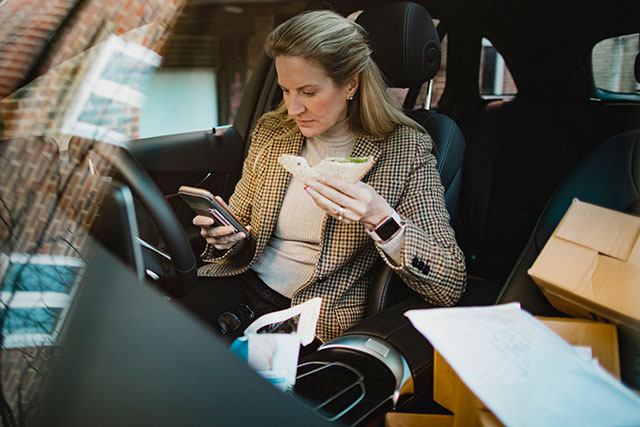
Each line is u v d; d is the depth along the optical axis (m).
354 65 1.19
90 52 1.06
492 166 2.05
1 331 0.73
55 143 0.93
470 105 2.20
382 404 0.84
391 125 1.34
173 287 1.08
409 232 1.13
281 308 1.38
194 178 1.93
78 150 0.94
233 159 2.03
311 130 1.26
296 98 1.20
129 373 0.74
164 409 0.71
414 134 1.34
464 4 2.00
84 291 0.81
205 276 1.44
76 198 0.87
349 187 1.04
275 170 1.39
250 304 1.43
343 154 1.37
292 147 1.40
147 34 1.26
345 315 1.29
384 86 1.34
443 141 1.50
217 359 0.80
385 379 0.89
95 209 0.87
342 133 1.36
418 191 1.29
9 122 0.93
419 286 1.17
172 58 1.51
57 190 0.87
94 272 0.83
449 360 0.66
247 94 2.02
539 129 1.95
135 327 0.80
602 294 0.77
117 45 1.11
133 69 1.18
